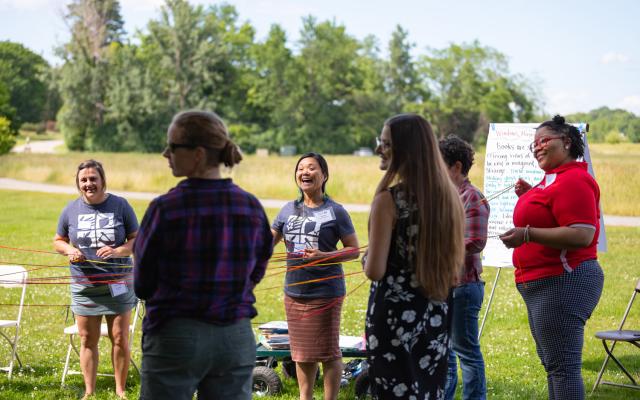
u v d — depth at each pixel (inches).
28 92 5049.2
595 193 165.5
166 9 3641.7
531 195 168.7
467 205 181.5
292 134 3909.9
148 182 1259.8
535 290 166.9
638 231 691.4
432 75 4060.0
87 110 3462.1
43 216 848.9
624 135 4128.9
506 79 4025.6
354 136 3966.5
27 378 251.6
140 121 3489.2
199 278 117.5
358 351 225.1
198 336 116.8
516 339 313.3
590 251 166.1
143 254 117.4
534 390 237.6
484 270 511.5
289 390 236.7
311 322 203.6
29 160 1638.8
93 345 225.5
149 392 118.6
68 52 3476.9
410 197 127.3
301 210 211.8
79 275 219.8
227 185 123.1
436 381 134.1
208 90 3823.8
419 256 126.9
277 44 3939.5
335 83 4030.5
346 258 202.8
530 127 265.1
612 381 248.1
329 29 4010.8
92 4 3447.3
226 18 4318.4
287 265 209.5
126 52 3550.7
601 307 374.6
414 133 128.6
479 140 3895.2
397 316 129.9
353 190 1067.3
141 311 368.2
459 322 187.2
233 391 121.8
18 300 401.7
